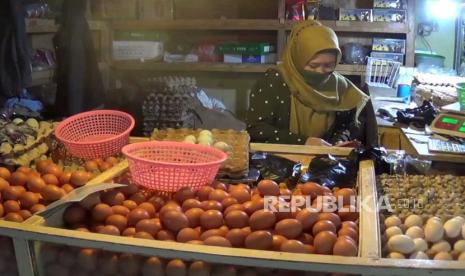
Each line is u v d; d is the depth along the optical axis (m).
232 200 1.36
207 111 4.00
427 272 1.06
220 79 4.63
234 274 1.15
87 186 1.40
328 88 2.49
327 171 1.67
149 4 4.33
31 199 1.42
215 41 4.50
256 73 4.56
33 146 1.84
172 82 3.98
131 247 1.16
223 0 4.43
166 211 1.29
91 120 1.93
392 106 3.06
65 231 1.22
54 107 3.59
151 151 1.61
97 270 1.23
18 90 2.96
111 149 1.77
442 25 4.21
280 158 1.79
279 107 2.50
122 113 1.95
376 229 1.23
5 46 2.89
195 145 1.61
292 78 2.49
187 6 4.46
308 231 1.26
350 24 4.02
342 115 2.50
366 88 3.39
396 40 4.05
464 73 3.91
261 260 1.10
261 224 1.25
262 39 4.49
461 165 2.00
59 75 3.57
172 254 1.14
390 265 1.07
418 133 2.39
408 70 3.71
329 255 1.13
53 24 3.60
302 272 1.13
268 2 4.38
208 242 1.19
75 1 3.49
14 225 1.25
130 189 1.45
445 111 2.41
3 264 1.30
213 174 1.47
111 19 4.37
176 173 1.41
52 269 1.26
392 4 4.01
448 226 1.26
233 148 1.72
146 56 4.38
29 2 3.45
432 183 1.62
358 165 1.72
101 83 3.79
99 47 4.36
